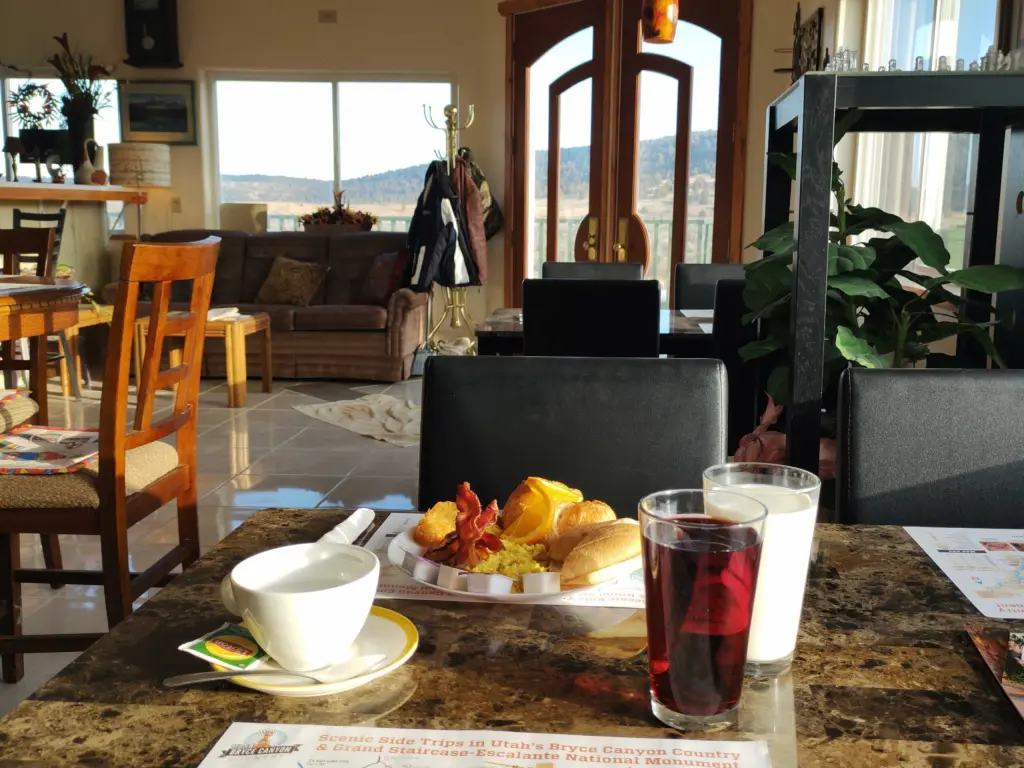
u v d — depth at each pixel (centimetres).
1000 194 217
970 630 70
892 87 158
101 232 707
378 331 580
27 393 246
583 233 646
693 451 122
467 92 690
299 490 345
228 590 67
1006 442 117
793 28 570
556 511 86
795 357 163
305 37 698
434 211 572
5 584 188
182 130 711
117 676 63
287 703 59
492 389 124
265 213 711
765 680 63
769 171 219
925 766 52
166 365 595
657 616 56
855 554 88
